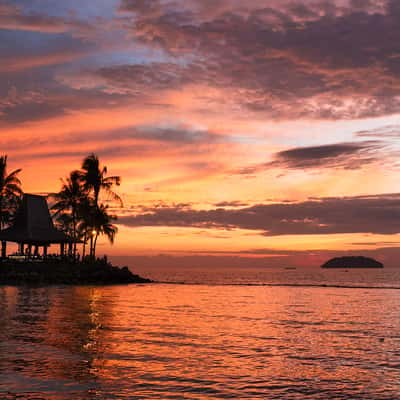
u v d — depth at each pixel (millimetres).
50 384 13164
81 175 74875
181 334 22625
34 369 14812
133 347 18844
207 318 29547
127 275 78500
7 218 74375
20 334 21562
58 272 68438
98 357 16766
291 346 19875
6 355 16859
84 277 69625
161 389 12953
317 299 48312
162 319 28547
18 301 39000
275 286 78188
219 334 22906
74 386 13031
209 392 12766
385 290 66625
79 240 72250
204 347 19281
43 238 68062
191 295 51625
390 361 17000
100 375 14266
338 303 43344
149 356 17203
